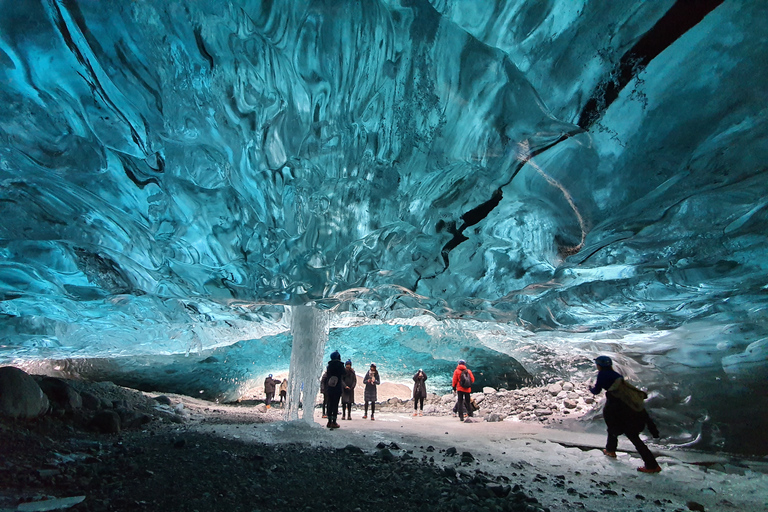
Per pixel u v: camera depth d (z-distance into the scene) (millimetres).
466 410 11188
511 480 4750
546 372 12961
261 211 4961
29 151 3793
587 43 3660
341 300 6555
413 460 5098
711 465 6102
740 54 3459
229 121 4113
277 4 3514
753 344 8023
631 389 5906
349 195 4918
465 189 4777
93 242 4793
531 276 5770
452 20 3602
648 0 3334
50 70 3344
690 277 5781
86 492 3154
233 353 15133
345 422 9484
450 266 5719
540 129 4156
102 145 3977
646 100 3914
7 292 5777
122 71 3512
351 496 3705
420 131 4289
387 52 3846
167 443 4914
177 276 5559
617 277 5957
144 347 10211
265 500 3387
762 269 5406
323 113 4262
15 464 3467
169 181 4457
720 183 4203
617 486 4891
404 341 15586
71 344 8758
